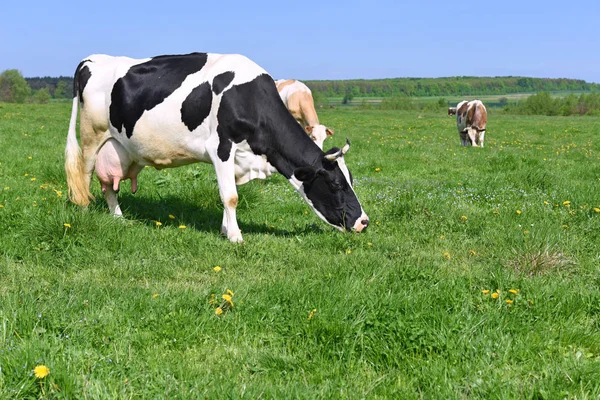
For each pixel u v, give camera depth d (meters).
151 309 4.17
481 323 3.91
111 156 7.16
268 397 3.07
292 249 6.21
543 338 3.85
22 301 4.18
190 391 3.09
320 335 3.78
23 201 7.67
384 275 5.00
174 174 10.59
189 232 6.66
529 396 3.05
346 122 36.31
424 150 17.02
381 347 3.65
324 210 6.61
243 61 6.55
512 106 95.75
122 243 6.11
